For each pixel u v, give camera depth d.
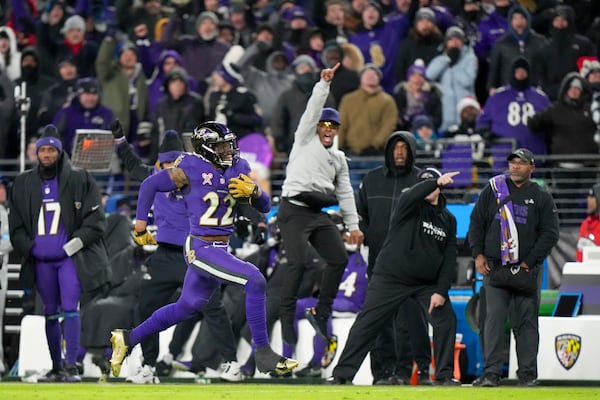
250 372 44.22
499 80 61.84
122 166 60.28
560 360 41.38
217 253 32.38
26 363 45.62
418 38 62.91
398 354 40.78
